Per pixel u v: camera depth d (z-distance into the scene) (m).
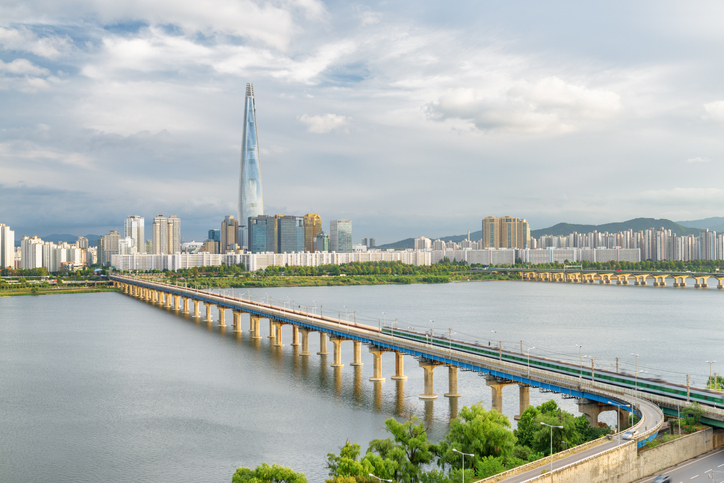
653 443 124.88
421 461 124.19
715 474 117.88
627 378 159.25
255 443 153.62
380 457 116.12
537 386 163.62
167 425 167.75
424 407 184.00
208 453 147.25
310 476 133.00
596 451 116.12
